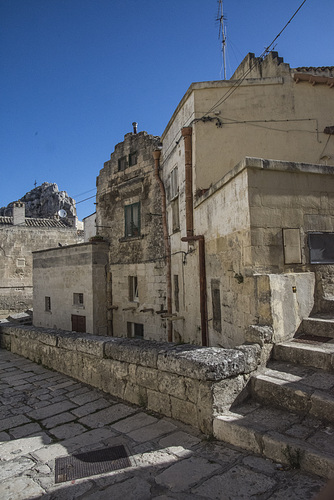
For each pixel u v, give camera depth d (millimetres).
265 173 5504
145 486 3109
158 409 4727
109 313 17297
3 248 27500
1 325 10305
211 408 3857
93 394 5820
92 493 3094
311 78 11078
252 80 10883
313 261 5613
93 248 17297
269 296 4824
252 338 4664
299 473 2979
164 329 14156
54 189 56188
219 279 7293
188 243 10305
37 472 3521
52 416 5039
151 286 14969
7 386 6566
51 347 7582
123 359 5434
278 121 10906
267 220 5430
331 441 3127
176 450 3666
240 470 3146
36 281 22109
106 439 4141
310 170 5699
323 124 11211
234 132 10594
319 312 5520
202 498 2846
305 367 4320
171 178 12891
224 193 6699
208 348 4578
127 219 16641
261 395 4062
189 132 10680
